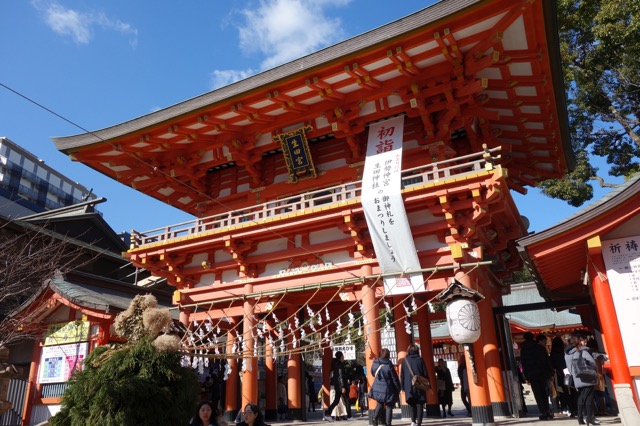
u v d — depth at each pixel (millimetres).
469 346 13539
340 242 16609
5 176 72750
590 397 11703
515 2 12703
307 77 16188
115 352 6105
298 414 18766
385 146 16844
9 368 16406
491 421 13148
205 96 17891
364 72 15828
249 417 8594
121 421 5418
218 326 19734
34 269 20109
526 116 18156
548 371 14219
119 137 19469
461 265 14281
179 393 5984
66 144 20453
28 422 18500
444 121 16469
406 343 16312
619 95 27719
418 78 16062
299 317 21969
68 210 35969
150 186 23141
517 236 18422
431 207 15203
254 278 18203
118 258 33625
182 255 19719
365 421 17609
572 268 13930
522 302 35281
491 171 13852
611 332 10586
